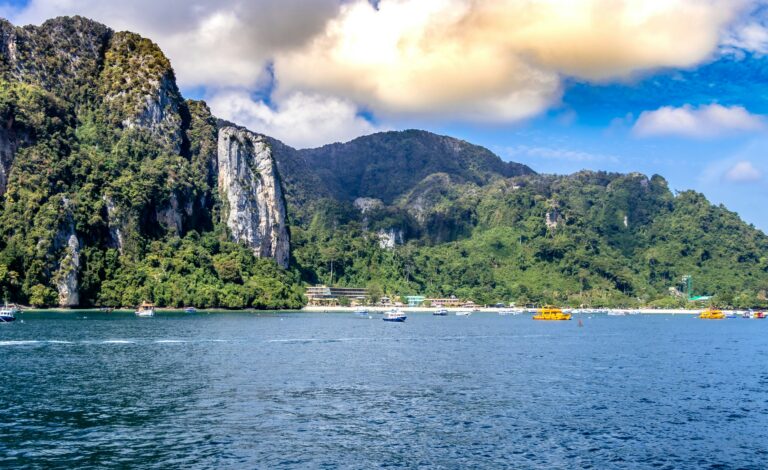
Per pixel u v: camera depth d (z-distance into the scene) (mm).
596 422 70688
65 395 79750
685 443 63031
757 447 61969
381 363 115000
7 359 110875
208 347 135625
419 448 59344
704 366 119500
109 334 160125
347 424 67500
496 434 64750
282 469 52875
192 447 58125
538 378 100312
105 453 56094
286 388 87000
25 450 56656
